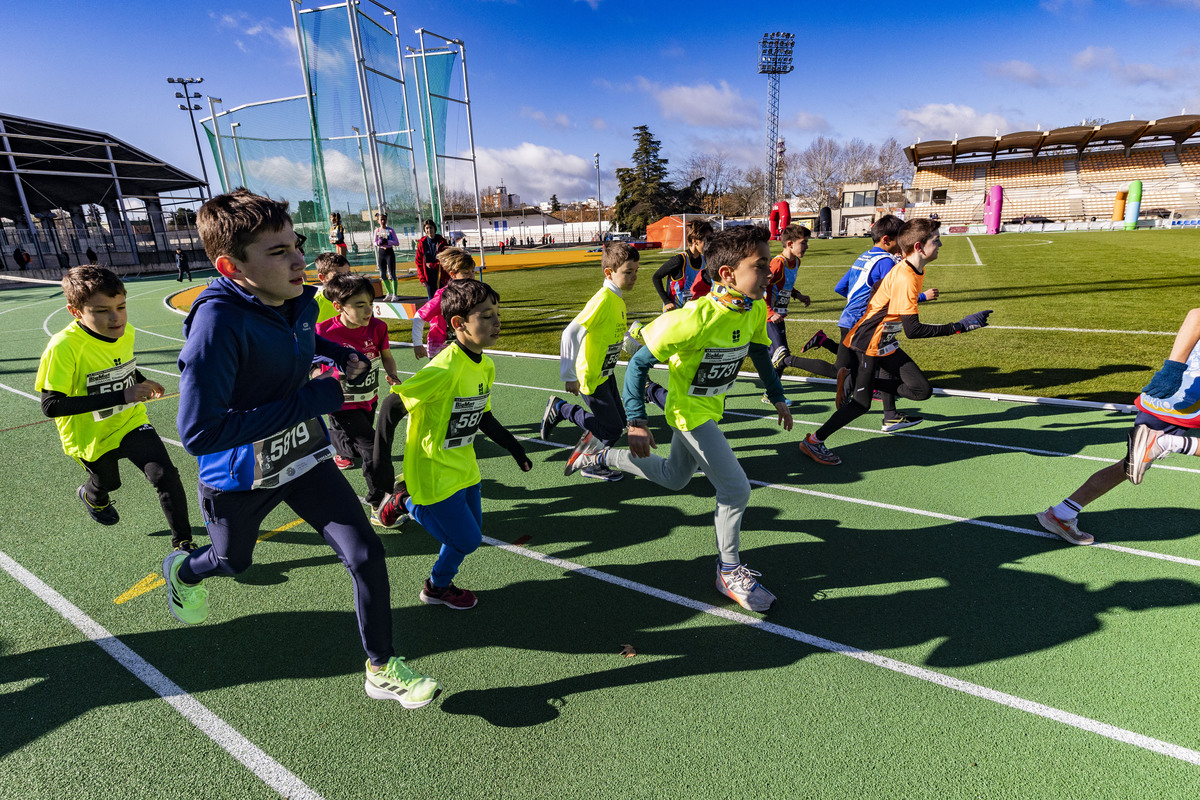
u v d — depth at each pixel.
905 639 2.67
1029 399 5.91
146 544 3.69
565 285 18.83
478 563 3.42
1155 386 2.92
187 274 26.23
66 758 2.14
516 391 7.06
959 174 60.00
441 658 2.63
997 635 2.67
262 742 2.20
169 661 2.64
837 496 4.12
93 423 3.23
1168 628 2.67
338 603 3.05
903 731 2.18
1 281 26.61
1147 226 46.16
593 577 3.25
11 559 3.52
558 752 2.13
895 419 5.38
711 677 2.48
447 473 2.65
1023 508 3.84
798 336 9.66
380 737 2.21
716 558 3.40
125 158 32.50
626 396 2.76
